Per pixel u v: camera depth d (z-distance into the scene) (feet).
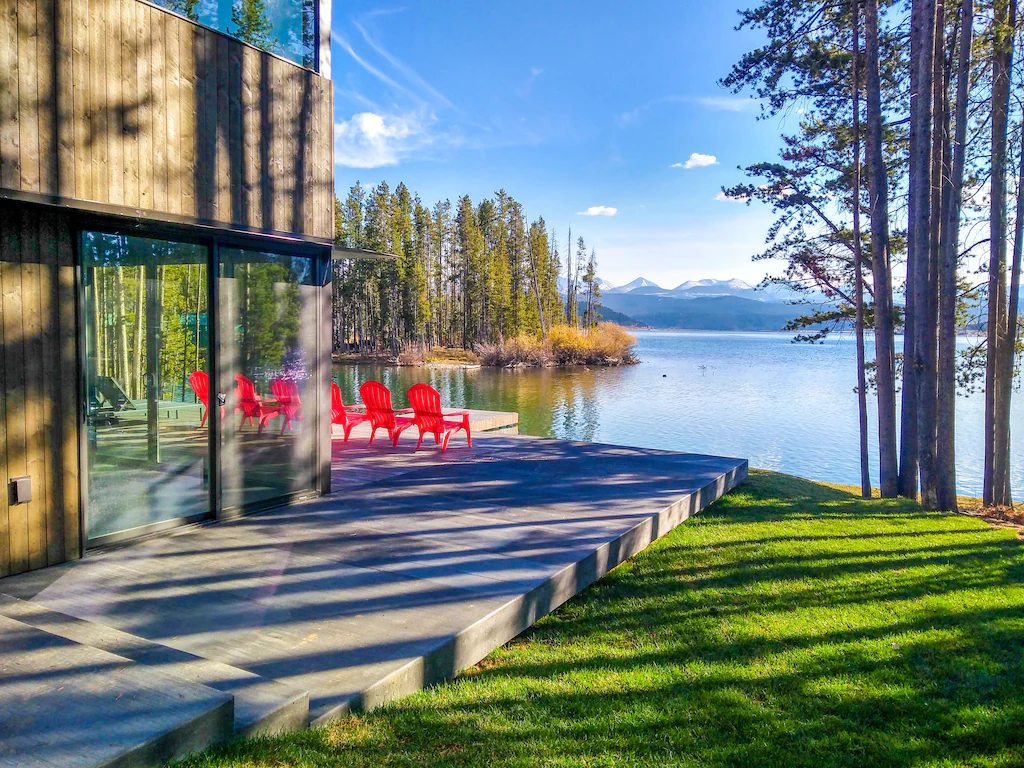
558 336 159.84
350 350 181.68
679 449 55.88
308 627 9.54
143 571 11.69
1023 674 10.88
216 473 14.76
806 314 43.62
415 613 10.11
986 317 38.22
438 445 25.43
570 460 22.91
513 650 10.69
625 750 7.96
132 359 13.07
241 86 14.44
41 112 10.91
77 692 6.64
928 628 12.71
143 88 12.44
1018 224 34.14
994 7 32.50
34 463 11.53
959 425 69.15
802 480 28.30
